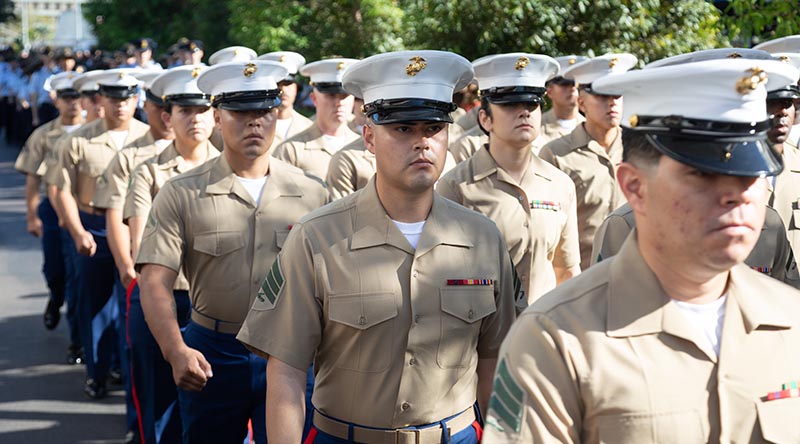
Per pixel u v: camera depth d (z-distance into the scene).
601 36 10.93
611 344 2.46
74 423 7.47
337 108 7.88
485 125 5.63
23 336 10.05
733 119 2.32
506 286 3.90
